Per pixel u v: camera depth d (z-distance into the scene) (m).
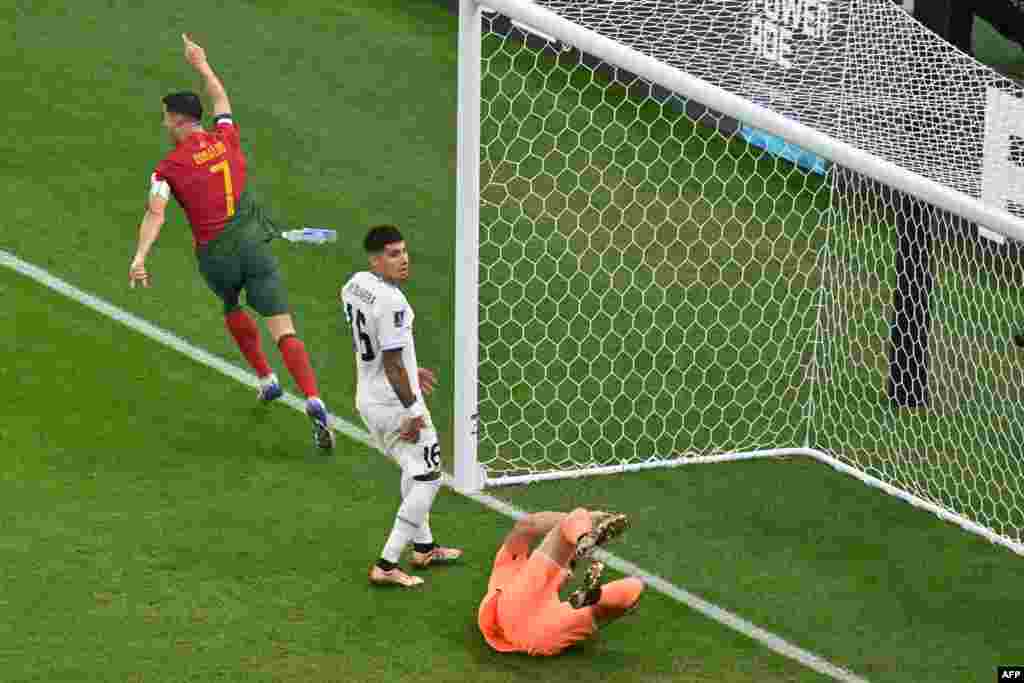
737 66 32.31
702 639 27.58
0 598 26.75
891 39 33.34
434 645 26.61
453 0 60.19
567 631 26.20
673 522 32.19
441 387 37.47
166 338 37.44
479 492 32.69
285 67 53.88
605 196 47.25
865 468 35.88
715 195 48.22
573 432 36.25
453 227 45.56
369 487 32.00
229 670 25.42
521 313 41.22
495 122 49.69
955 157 31.23
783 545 31.62
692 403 38.19
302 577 28.36
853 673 26.95
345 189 46.88
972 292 43.22
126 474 31.45
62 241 41.25
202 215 32.91
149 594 27.33
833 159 30.52
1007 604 29.94
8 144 46.09
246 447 33.16
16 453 31.62
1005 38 59.53
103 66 51.66
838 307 43.44
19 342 36.03
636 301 42.50
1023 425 38.75
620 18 33.19
